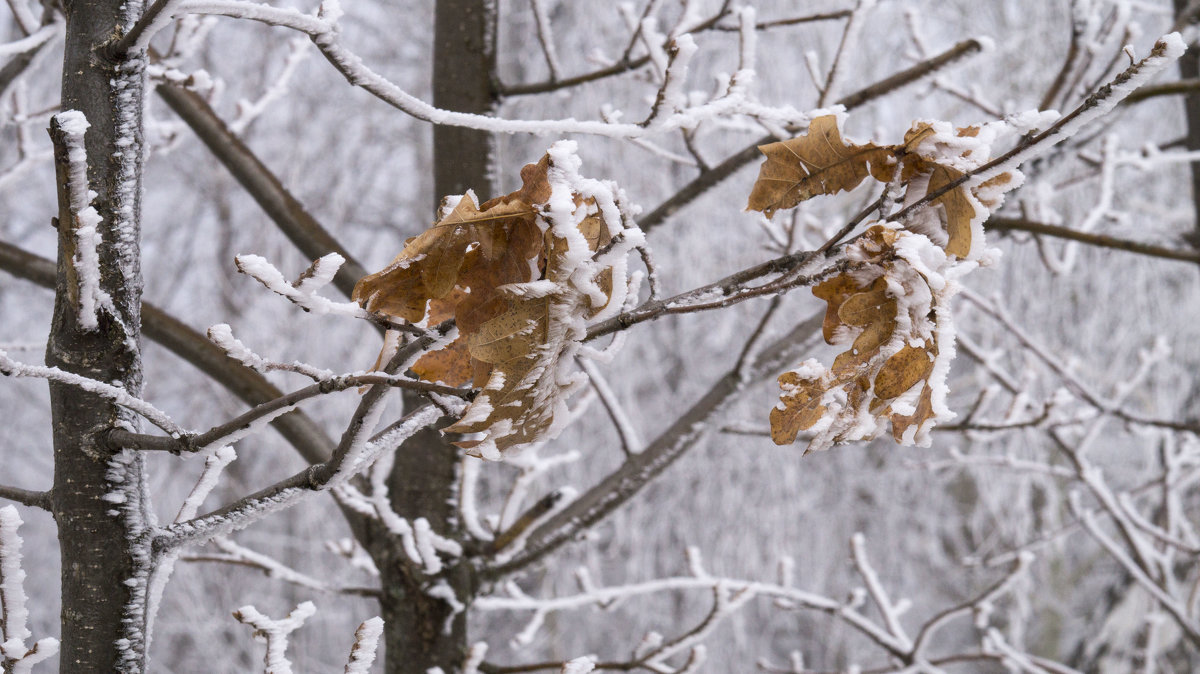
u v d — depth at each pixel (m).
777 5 12.70
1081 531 15.05
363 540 4.27
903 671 5.36
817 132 2.62
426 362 2.64
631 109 12.16
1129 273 13.20
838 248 2.61
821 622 14.29
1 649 2.71
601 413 12.81
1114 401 6.17
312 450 4.05
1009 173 2.60
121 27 2.72
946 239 2.60
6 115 4.27
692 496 13.28
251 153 4.52
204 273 14.98
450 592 4.06
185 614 13.09
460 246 2.58
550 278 2.56
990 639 5.56
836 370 2.57
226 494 13.78
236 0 2.71
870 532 15.08
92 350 2.72
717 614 3.89
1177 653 12.53
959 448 14.20
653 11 3.88
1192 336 13.04
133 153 2.73
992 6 14.20
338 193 15.10
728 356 13.58
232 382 4.02
